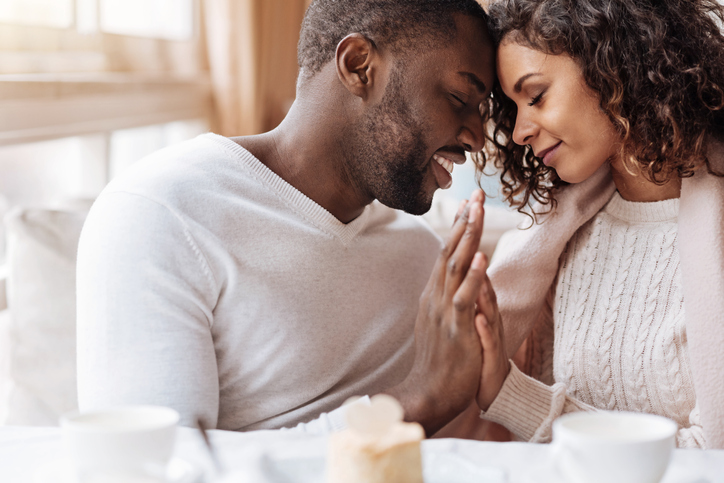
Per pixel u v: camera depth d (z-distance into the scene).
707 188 0.98
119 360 0.83
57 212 1.33
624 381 1.05
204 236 0.89
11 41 1.64
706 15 1.02
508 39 0.99
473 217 0.88
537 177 1.15
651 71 0.94
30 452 0.60
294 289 0.95
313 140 0.99
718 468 0.58
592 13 0.94
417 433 0.52
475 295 0.87
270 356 0.94
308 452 0.61
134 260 0.86
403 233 1.12
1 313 1.69
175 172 0.93
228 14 2.57
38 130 1.69
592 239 1.13
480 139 1.03
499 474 0.55
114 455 0.48
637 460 0.47
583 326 1.09
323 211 0.99
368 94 0.97
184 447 0.61
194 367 0.84
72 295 1.29
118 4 2.17
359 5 0.96
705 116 0.98
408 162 0.99
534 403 0.96
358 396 1.02
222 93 2.63
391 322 1.05
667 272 1.04
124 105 2.10
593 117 0.98
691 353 0.94
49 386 1.28
